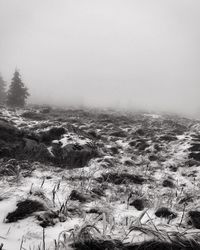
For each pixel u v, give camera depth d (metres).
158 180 11.20
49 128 14.46
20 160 11.34
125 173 10.90
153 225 5.66
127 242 5.40
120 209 7.89
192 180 11.94
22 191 7.70
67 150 12.70
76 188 8.88
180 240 5.50
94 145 13.96
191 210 7.08
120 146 17.05
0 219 6.43
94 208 7.38
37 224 6.29
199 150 16.36
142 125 25.12
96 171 11.02
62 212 6.92
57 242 5.55
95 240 5.37
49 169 10.96
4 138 12.36
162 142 18.42
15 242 5.52
